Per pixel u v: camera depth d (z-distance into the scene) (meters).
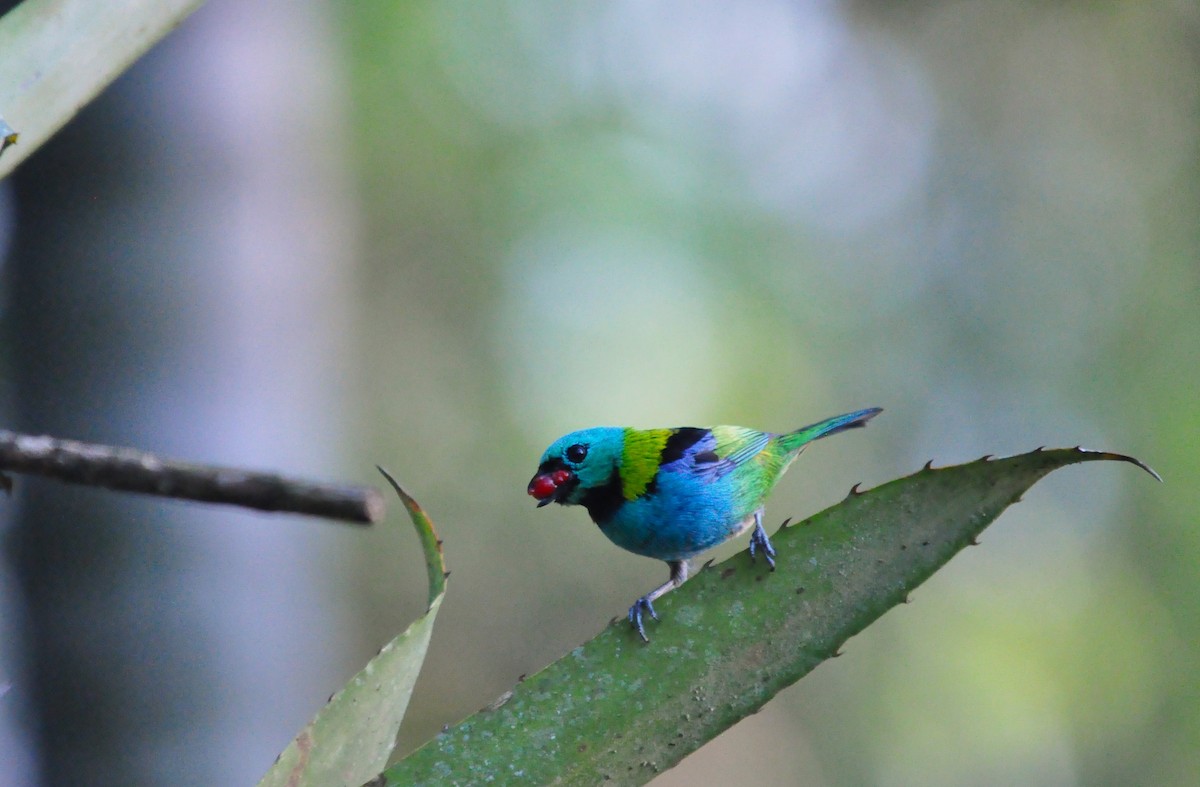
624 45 14.44
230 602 6.98
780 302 14.60
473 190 13.90
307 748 3.00
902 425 15.09
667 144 14.48
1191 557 14.26
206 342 7.27
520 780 3.13
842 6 15.42
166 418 7.07
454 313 14.09
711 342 14.07
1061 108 15.55
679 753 3.20
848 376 15.02
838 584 3.23
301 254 8.12
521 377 14.08
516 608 14.76
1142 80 15.42
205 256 7.24
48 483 6.57
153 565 6.74
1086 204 15.38
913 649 14.77
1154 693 14.06
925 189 15.53
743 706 3.24
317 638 7.70
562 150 14.10
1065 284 15.22
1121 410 14.73
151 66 7.12
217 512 7.00
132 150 7.00
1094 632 14.38
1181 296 15.06
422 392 14.16
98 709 6.54
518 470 14.30
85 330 6.87
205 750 6.76
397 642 3.08
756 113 14.97
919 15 15.55
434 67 13.40
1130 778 13.82
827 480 15.37
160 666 6.67
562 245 13.95
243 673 6.97
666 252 14.05
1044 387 14.97
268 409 7.62
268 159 7.86
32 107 3.27
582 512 14.96
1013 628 14.54
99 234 6.93
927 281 15.33
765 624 3.24
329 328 8.44
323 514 1.72
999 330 15.14
